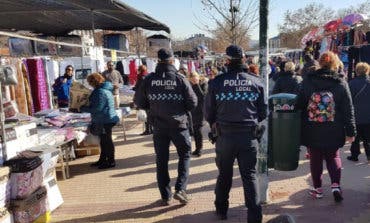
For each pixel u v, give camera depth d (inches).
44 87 327.9
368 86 286.0
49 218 213.6
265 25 203.3
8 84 196.5
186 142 222.7
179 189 224.1
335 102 207.9
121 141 428.5
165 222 206.1
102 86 311.4
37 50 502.3
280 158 209.6
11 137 203.8
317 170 223.0
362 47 424.8
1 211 179.5
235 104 182.2
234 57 185.0
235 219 205.2
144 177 289.6
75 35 641.6
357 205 215.9
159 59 221.1
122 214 220.1
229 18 592.1
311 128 212.1
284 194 236.2
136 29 639.8
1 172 179.5
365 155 321.1
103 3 362.6
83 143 353.1
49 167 217.3
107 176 296.7
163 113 217.8
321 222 196.4
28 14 453.7
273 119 208.5
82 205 237.5
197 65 1139.3
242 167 185.9
